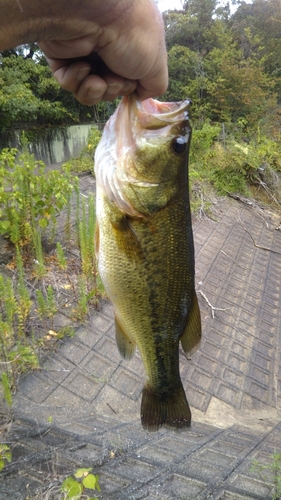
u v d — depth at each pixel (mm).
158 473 526
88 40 201
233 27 4270
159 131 335
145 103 351
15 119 2512
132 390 820
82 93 244
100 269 362
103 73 238
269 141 2775
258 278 1545
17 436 591
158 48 223
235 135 2992
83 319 946
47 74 2924
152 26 213
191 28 3805
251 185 2482
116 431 667
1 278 788
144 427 398
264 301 1398
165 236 355
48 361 824
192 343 416
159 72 240
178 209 356
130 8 197
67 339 891
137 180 336
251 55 3938
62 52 212
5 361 696
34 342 792
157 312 375
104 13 189
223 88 3320
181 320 394
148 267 356
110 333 944
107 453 574
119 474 514
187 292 386
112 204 337
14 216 995
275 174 2439
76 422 688
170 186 346
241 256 1682
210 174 2328
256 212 2223
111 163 334
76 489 387
